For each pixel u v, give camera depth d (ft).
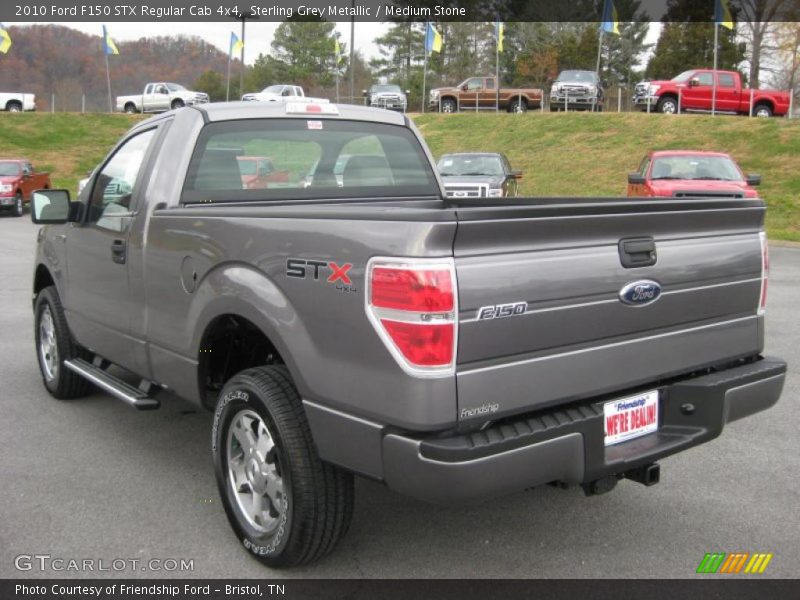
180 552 11.17
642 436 10.60
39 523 12.02
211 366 12.72
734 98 103.81
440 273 8.26
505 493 8.78
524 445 8.79
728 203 11.10
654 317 10.31
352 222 9.02
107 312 14.84
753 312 11.94
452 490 8.41
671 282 10.44
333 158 14.87
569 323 9.35
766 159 82.38
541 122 110.11
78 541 11.46
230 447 11.24
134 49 247.91
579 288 9.38
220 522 12.16
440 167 59.16
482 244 8.56
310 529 9.97
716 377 11.20
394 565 10.85
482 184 53.72
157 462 14.66
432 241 8.26
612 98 231.50
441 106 130.11
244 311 10.52
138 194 13.67
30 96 145.07
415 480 8.59
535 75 218.79
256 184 13.89
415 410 8.42
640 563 10.98
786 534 11.89
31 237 58.95
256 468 10.78
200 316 11.58
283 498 10.16
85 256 15.52
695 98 104.53
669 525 12.18
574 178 90.38
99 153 123.24
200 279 11.53
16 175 81.35
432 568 10.79
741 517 12.48
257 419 10.76
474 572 10.69
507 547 11.43
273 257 10.07
